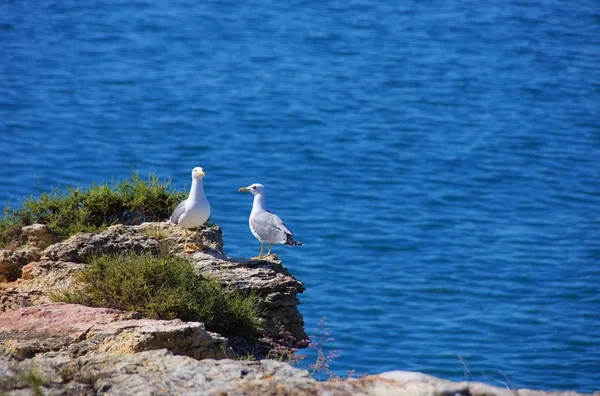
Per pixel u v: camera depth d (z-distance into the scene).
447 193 43.28
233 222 37.91
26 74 62.16
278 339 16.25
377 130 52.34
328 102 57.12
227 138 50.28
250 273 16.92
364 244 36.66
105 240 17.00
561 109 57.88
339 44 71.25
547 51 70.88
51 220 19.19
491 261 35.41
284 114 54.53
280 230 18.89
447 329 29.22
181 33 73.62
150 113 54.41
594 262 35.62
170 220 18.33
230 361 10.91
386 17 79.50
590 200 43.28
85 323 13.54
